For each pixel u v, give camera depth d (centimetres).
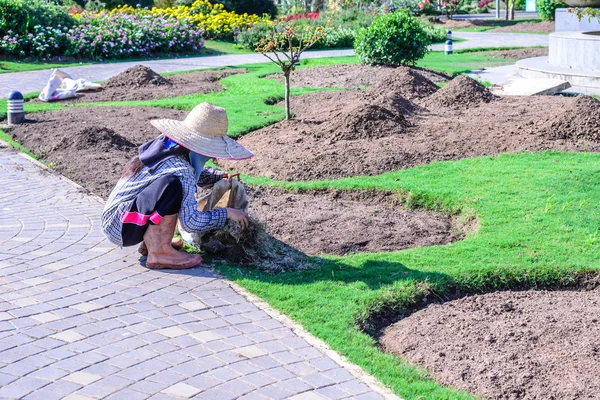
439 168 914
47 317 526
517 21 4216
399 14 1933
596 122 1027
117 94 1673
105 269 621
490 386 452
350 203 831
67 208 795
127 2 4312
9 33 2344
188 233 657
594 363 473
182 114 1391
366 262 635
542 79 1698
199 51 2786
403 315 566
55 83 1620
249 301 561
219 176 670
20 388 431
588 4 2272
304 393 429
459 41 3194
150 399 420
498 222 723
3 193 852
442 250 660
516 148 990
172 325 516
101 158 1005
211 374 449
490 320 542
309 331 512
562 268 616
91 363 461
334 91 1574
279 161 982
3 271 613
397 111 1203
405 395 433
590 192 805
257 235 642
